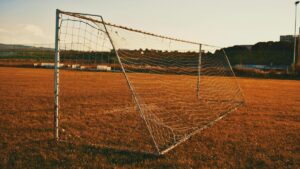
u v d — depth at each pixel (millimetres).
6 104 10562
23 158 4980
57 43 6016
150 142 6164
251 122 8594
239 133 7117
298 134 7156
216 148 5809
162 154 5273
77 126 7430
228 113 10195
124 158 5094
